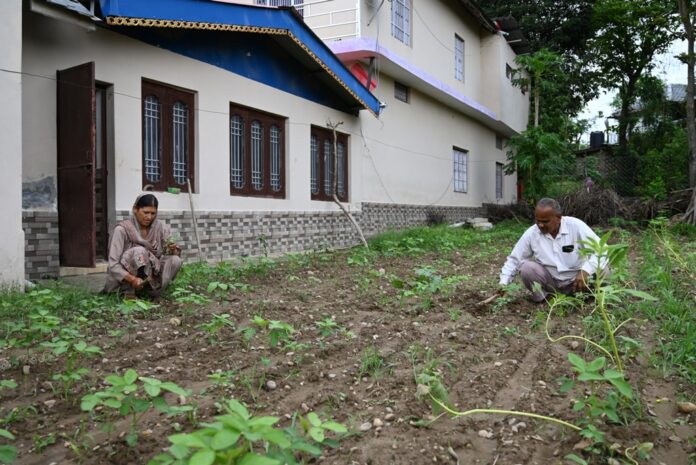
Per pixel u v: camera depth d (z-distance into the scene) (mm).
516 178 23812
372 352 3584
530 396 2885
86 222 5703
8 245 5160
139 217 5059
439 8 15516
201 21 7113
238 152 8734
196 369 3328
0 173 5113
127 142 6688
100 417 2678
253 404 2807
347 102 11375
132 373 2094
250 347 3732
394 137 13539
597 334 3932
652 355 3381
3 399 2898
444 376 3180
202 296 4824
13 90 5207
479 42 18984
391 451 2326
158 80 7129
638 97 27672
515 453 2305
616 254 2824
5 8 5133
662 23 22797
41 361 3426
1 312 4172
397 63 12047
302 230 10008
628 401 2725
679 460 2262
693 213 12891
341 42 11141
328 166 11133
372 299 5348
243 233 8570
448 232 12398
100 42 6402
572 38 26703
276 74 9305
